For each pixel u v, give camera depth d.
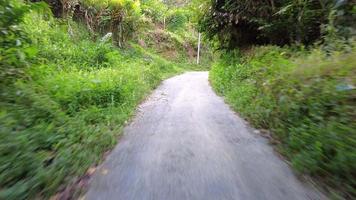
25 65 6.56
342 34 7.16
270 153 4.91
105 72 11.67
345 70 4.93
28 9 6.25
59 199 3.35
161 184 3.74
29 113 5.16
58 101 6.70
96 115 6.92
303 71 6.01
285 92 6.20
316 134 4.36
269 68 8.24
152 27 39.09
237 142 5.53
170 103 9.99
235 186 3.68
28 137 4.30
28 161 3.65
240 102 8.80
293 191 3.52
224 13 12.51
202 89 14.14
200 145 5.35
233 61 14.21
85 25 20.31
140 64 18.42
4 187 3.24
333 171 3.70
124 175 4.03
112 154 4.93
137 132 6.34
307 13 9.09
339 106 4.41
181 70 30.06
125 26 24.12
